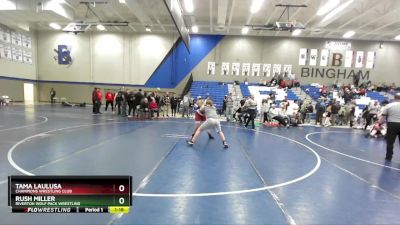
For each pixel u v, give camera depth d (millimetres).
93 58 25344
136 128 10656
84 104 22984
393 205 3873
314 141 9758
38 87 25625
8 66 21422
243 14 19516
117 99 16125
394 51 24016
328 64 24469
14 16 17984
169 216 3230
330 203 3846
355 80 23906
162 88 25406
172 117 17000
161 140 8266
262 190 4262
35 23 22875
